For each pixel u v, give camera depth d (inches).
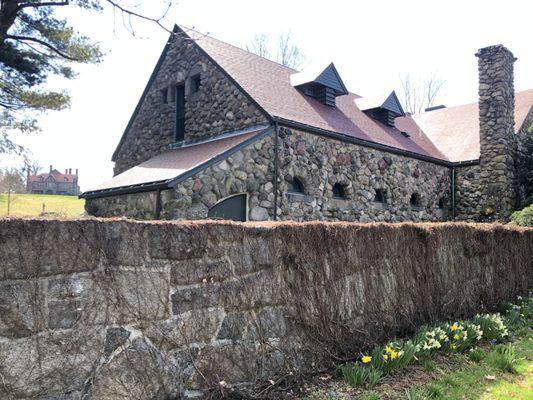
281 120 428.1
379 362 188.9
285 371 174.7
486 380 190.9
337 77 568.4
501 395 174.6
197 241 156.3
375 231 225.5
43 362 120.9
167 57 573.3
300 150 449.4
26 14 509.0
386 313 223.0
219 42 580.4
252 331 168.7
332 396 165.0
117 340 134.2
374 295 218.7
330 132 472.1
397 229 238.5
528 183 669.3
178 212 352.2
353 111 613.9
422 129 812.6
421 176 610.2
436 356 214.7
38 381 119.6
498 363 209.2
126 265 138.9
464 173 663.8
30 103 509.0
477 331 239.0
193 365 150.0
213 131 494.9
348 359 196.1
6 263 118.1
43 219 125.4
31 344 119.7
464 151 688.4
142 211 387.2
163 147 566.9
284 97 500.7
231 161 390.9
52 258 125.0
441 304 261.6
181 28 534.9
